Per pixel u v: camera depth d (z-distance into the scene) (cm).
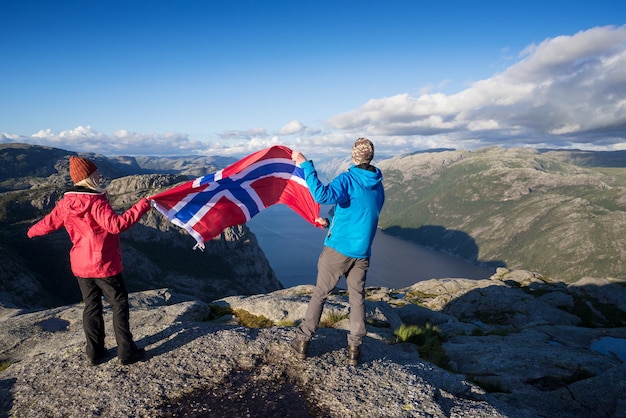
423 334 518
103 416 256
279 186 409
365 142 303
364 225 298
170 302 712
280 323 515
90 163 302
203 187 369
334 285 317
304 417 257
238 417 255
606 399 363
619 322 1834
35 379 303
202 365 314
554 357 457
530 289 2270
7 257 9275
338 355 341
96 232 298
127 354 312
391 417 258
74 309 553
